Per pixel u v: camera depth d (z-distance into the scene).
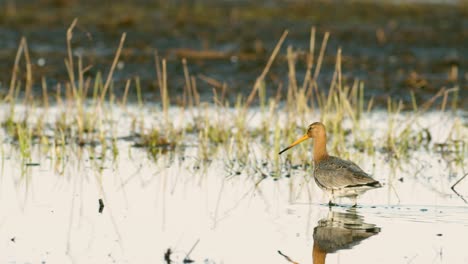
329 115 19.11
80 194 14.30
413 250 11.41
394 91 22.94
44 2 34.53
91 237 11.97
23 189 14.52
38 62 25.14
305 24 31.70
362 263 10.91
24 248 11.45
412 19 33.16
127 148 17.77
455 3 36.94
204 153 16.86
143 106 21.41
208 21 31.83
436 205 13.68
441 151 17.62
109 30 29.81
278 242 11.79
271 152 17.41
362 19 32.97
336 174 13.58
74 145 17.94
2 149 16.47
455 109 21.12
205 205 13.76
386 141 17.81
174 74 24.23
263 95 18.88
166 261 10.97
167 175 15.66
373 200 14.09
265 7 35.00
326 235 12.09
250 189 14.80
